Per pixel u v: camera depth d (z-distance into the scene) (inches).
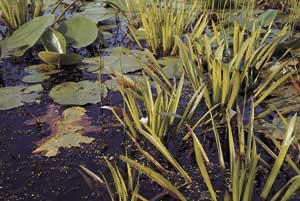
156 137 72.4
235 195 61.8
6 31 114.9
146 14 109.3
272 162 73.8
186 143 77.5
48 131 79.7
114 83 90.7
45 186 70.5
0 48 100.1
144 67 86.2
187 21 110.2
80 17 107.5
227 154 75.6
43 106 85.4
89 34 104.9
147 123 78.0
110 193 65.9
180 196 66.4
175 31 102.9
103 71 95.0
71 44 103.0
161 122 75.9
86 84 89.7
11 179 71.4
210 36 107.1
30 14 118.6
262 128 79.4
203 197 68.9
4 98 86.4
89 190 69.7
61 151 76.0
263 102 86.0
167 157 72.3
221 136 79.1
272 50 90.3
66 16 121.6
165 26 101.9
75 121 81.3
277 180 70.9
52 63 96.9
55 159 74.6
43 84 91.9
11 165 73.6
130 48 106.7
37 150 76.0
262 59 90.6
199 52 97.0
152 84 90.5
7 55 103.0
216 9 125.1
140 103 85.6
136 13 123.5
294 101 85.3
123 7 124.2
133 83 86.6
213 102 82.7
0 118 82.4
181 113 83.4
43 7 117.8
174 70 94.8
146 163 74.1
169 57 100.9
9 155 75.2
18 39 101.0
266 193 64.7
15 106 84.6
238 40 89.3
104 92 87.7
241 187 61.7
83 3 134.0
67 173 72.4
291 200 67.8
